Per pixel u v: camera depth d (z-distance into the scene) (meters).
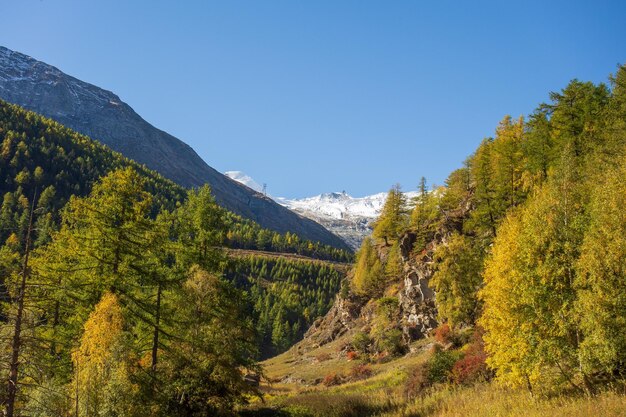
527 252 20.20
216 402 21.78
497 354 21.38
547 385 20.09
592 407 15.72
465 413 21.70
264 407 31.48
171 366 21.41
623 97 41.97
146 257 24.12
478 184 55.50
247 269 185.12
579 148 41.78
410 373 36.53
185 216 26.72
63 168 170.00
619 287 17.17
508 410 19.98
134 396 17.31
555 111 46.38
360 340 68.31
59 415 15.46
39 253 23.62
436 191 81.06
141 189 23.72
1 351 14.06
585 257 18.06
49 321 22.17
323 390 46.59
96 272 21.64
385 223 90.38
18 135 170.00
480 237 55.69
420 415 24.70
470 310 44.75
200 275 23.72
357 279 92.25
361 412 29.86
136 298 22.19
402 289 66.75
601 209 18.78
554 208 20.86
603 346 17.05
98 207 22.28
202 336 22.52
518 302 20.20
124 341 17.86
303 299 167.88
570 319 18.53
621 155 28.83
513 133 64.38
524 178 47.31
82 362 16.52
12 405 13.46
